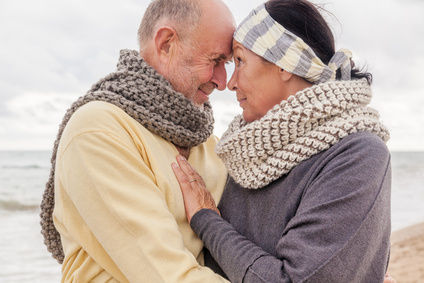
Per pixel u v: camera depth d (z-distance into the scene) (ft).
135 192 4.36
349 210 3.89
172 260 4.15
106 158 4.38
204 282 4.14
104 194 4.28
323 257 3.76
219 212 5.21
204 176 5.54
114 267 4.51
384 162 4.15
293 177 4.50
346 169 4.07
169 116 5.01
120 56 5.31
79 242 4.59
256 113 5.02
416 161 159.33
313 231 3.89
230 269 4.24
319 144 4.36
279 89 4.86
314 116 4.39
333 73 4.74
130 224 4.21
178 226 4.76
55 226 4.99
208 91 5.36
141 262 4.16
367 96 4.72
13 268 26.20
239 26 5.01
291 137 4.50
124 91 4.91
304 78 4.78
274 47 4.72
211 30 5.05
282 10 4.82
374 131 4.49
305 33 4.79
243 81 4.96
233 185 5.36
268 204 4.70
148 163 4.73
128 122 4.80
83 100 4.90
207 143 6.06
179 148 5.41
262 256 4.16
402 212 51.06
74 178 4.40
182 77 5.12
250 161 4.77
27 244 33.24
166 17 5.14
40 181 82.23
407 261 20.66
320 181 4.15
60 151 4.62
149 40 5.23
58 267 26.66
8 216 48.19
